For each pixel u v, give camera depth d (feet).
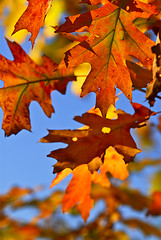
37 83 2.68
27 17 2.17
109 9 2.23
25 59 2.66
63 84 2.68
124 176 2.75
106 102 2.31
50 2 2.16
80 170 2.84
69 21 2.22
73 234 5.21
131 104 2.52
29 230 5.39
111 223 5.16
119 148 2.47
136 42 2.27
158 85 2.23
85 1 2.23
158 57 2.23
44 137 2.51
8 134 2.62
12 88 2.65
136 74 2.38
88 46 2.27
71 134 2.50
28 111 2.65
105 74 2.30
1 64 2.64
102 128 2.51
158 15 2.31
